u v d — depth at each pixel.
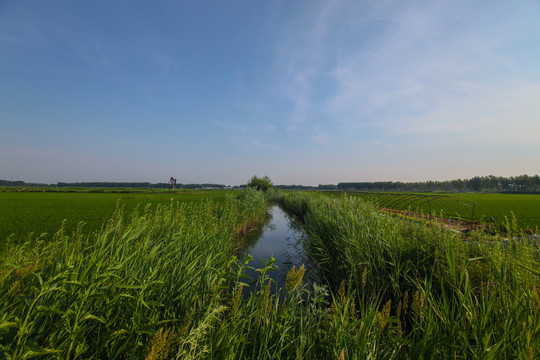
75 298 1.84
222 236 7.31
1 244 6.94
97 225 10.74
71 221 11.84
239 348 2.13
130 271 2.55
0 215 14.20
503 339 1.63
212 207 10.62
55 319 1.77
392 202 16.64
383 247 5.03
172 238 4.39
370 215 6.79
